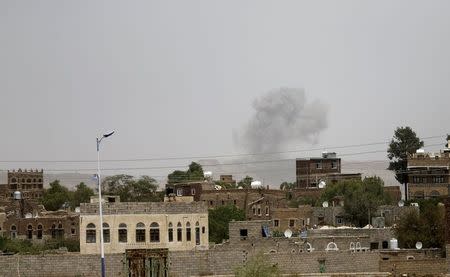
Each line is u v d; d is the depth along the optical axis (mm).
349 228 177250
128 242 140875
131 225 141250
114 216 140750
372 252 146750
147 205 142500
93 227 139875
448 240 150125
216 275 133375
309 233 170375
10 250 196125
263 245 157125
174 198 161000
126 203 141625
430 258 152750
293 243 158125
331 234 170375
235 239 168125
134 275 132125
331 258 143000
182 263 133500
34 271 130500
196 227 144625
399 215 199125
